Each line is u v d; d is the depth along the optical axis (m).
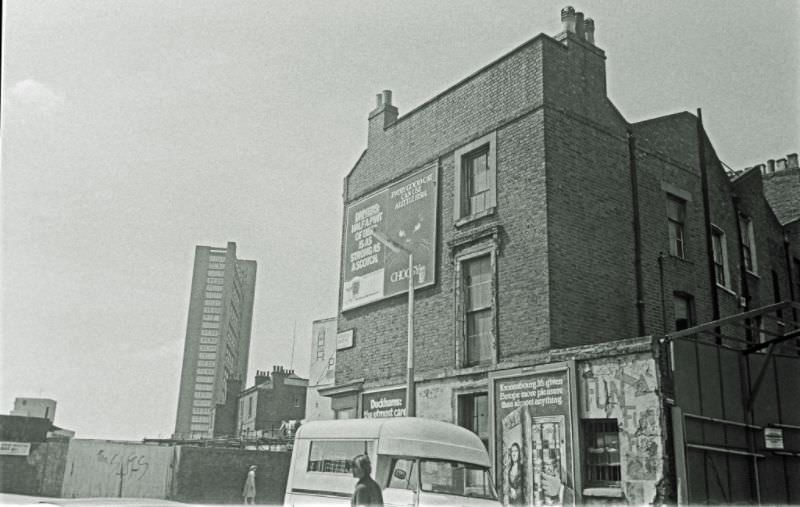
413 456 9.80
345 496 10.49
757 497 13.03
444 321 17.39
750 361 14.05
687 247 18.95
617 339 16.02
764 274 22.58
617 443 12.58
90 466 25.00
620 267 16.67
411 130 20.12
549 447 13.56
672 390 12.20
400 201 19.84
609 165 17.27
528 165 16.12
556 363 13.80
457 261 17.42
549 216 15.41
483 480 10.16
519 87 16.86
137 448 25.33
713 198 20.61
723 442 12.83
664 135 19.25
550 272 15.05
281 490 25.67
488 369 15.61
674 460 11.77
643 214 17.70
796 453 14.17
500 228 16.39
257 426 44.47
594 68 17.72
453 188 18.12
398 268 19.31
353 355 20.36
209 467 24.97
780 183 27.33
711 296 19.25
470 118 18.12
